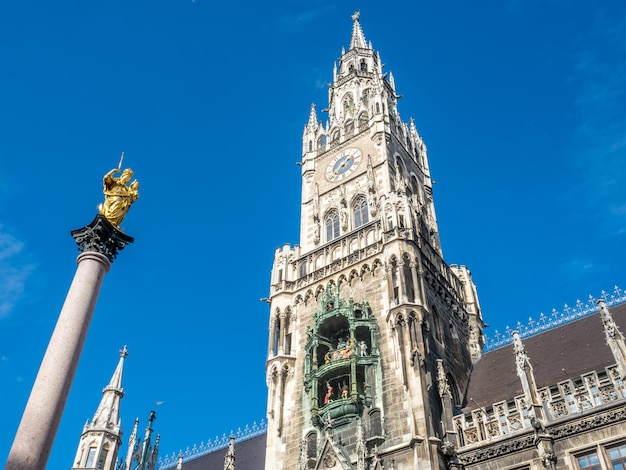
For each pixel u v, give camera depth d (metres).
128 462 52.00
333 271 48.00
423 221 56.22
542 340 45.75
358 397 39.00
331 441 37.56
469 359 47.94
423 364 38.69
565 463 32.28
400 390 38.41
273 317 48.31
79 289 24.45
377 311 43.38
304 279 49.44
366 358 40.75
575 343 42.50
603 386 33.78
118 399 54.31
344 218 53.59
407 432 36.44
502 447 34.53
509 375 42.88
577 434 32.81
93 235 26.14
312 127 64.94
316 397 40.88
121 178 28.39
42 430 20.52
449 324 47.22
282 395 43.69
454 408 41.53
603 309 35.59
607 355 38.50
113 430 52.19
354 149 59.12
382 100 61.28
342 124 63.12
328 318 44.22
